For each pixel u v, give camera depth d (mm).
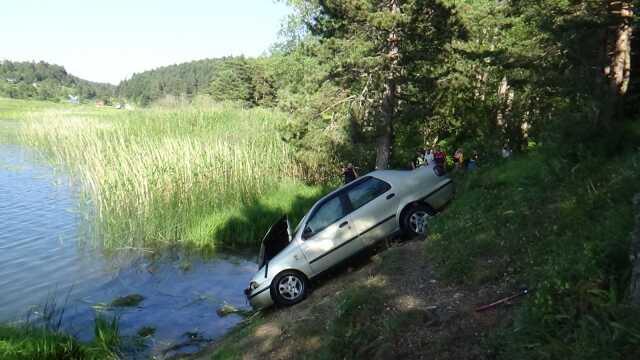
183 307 10508
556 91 16297
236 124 26266
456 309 5875
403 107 18078
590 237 5797
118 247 14633
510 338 4664
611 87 13266
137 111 35125
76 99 168000
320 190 18625
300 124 18453
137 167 17000
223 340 8516
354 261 9531
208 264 13375
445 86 17359
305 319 7238
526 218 7586
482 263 6730
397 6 16750
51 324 9602
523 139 19438
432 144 23266
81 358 7949
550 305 4652
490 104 23609
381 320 6086
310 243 9102
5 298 11117
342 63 16875
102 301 10938
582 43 14500
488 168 15352
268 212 16188
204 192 16875
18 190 21875
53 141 31812
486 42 21812
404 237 9523
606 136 9500
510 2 19375
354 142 18438
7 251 14258
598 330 4039
